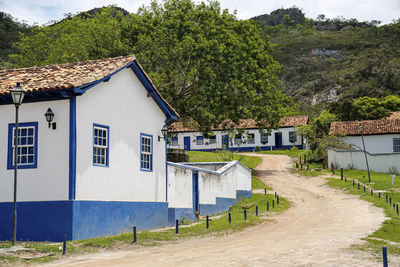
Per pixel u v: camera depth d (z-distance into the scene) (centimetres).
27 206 1434
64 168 1412
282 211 2416
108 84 1605
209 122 3759
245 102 3691
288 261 1050
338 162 4156
